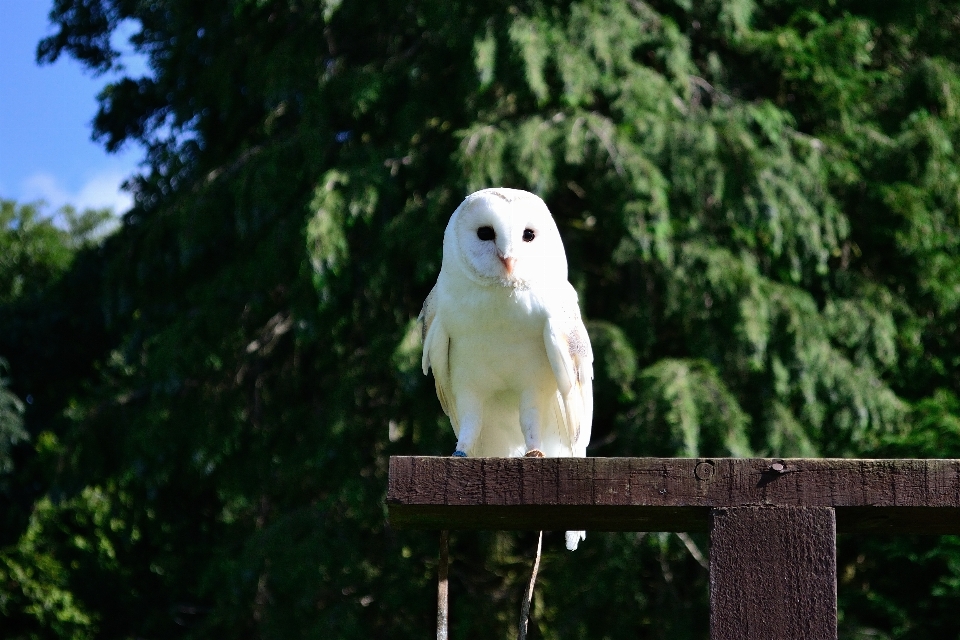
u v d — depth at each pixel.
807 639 3.57
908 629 11.45
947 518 3.76
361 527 13.02
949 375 14.27
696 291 12.40
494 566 13.34
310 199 12.71
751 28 14.19
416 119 13.23
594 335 11.98
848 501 3.64
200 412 13.62
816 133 14.23
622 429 11.85
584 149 12.20
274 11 13.97
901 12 15.09
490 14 12.84
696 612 12.31
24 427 19.56
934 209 14.08
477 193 5.50
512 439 5.74
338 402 12.87
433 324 5.55
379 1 13.70
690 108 13.07
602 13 13.09
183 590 17.28
